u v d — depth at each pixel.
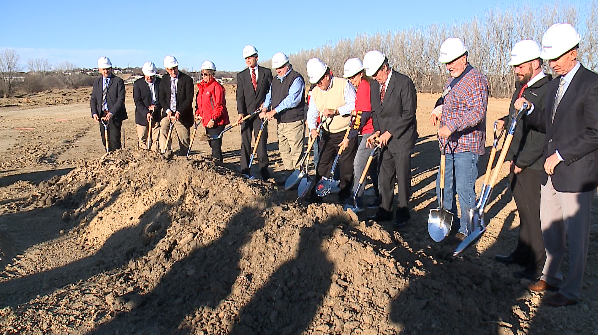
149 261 4.29
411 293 3.46
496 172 4.03
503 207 6.27
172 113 8.22
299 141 7.07
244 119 7.25
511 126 3.92
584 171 3.42
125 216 5.46
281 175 8.34
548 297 3.87
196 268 4.05
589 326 3.56
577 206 3.53
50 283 4.29
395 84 5.12
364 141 5.80
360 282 3.62
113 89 8.62
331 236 3.97
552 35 3.34
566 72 3.46
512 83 31.11
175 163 6.20
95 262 4.71
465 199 4.86
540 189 4.13
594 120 3.24
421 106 24.16
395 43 41.19
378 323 3.30
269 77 7.41
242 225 4.36
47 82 54.59
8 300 3.99
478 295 3.71
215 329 3.47
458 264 4.00
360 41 45.59
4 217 6.06
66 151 11.73
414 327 3.26
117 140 8.84
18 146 12.44
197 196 5.28
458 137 4.73
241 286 3.78
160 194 5.48
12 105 30.09
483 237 5.30
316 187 5.98
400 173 5.37
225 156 10.75
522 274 4.30
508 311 3.68
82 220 5.78
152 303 3.82
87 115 22.20
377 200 6.51
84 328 3.56
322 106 6.24
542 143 3.98
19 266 4.67
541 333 3.47
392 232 4.91
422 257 3.98
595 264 4.55
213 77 7.79
